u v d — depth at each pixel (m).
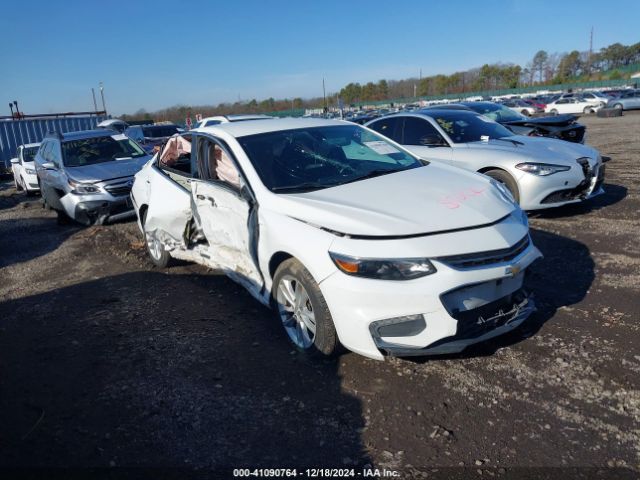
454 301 3.26
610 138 17.62
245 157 4.42
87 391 3.70
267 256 3.97
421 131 7.77
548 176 6.60
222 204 4.55
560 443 2.81
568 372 3.42
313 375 3.65
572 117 11.23
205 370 3.83
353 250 3.32
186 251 5.55
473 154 7.05
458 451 2.81
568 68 104.44
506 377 3.43
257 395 3.47
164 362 4.00
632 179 9.59
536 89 74.38
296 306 3.90
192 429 3.17
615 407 3.06
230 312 4.82
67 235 8.75
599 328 3.94
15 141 21.39
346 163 4.57
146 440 3.11
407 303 3.20
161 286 5.68
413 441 2.91
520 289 3.64
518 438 2.87
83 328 4.75
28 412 3.51
